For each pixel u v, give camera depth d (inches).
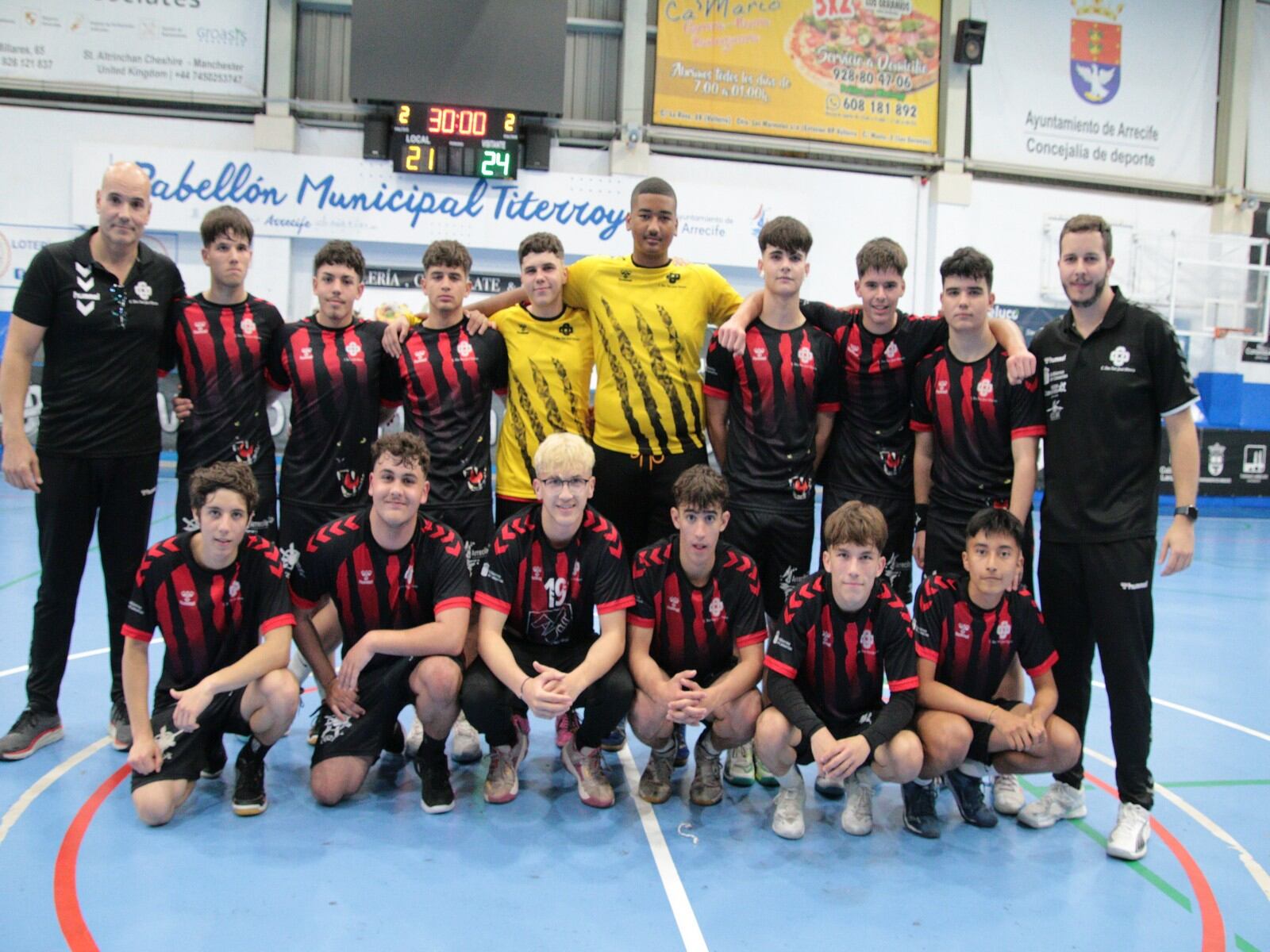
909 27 410.3
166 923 80.5
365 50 365.7
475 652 123.5
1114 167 440.8
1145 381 103.8
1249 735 140.5
